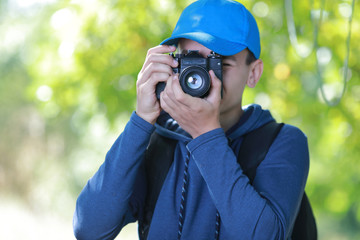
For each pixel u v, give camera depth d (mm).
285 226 2467
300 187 2627
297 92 9148
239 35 2729
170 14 8641
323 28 7969
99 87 8883
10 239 17328
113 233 2742
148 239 2719
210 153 2463
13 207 22688
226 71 2721
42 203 23359
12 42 18875
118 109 8883
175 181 2762
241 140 2785
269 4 8789
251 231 2385
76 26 8938
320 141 9898
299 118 9664
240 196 2404
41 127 24469
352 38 8148
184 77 2510
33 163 24844
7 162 25016
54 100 9391
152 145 2920
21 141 25156
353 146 9500
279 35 8789
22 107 24719
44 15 11336
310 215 2951
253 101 9094
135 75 8711
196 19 2785
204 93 2512
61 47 8906
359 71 8633
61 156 24531
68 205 23344
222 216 2434
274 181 2568
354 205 11461
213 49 2635
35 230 18969
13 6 18578
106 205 2615
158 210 2732
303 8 7910
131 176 2641
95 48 8859
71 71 9094
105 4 8797
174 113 2555
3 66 22094
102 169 2672
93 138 19703
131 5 8656
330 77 8625
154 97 2635
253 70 2918
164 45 2748
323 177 11000
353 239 26688
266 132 2742
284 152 2666
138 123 2645
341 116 9031
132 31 8633
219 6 2783
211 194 2455
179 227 2650
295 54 8375
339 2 7762
